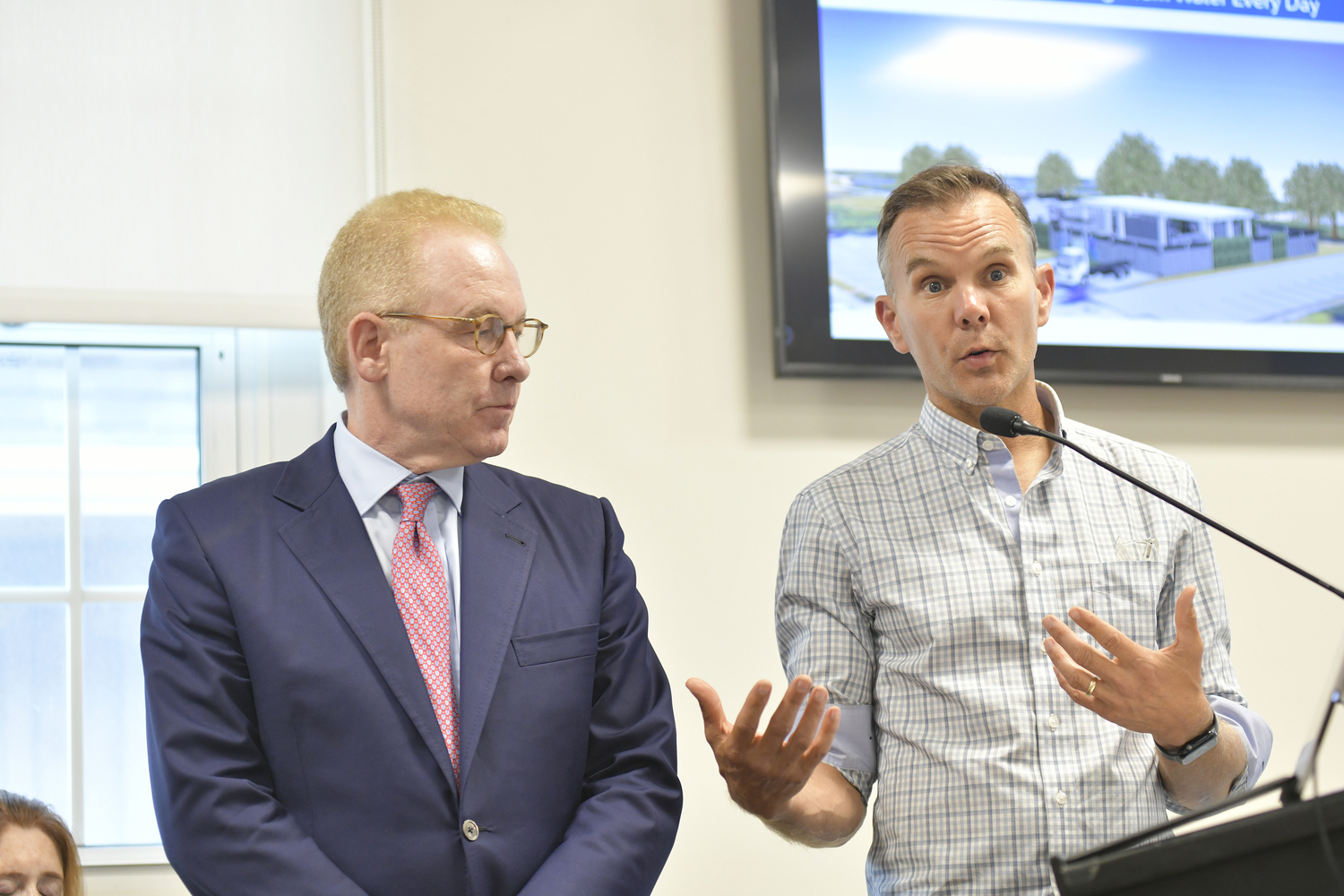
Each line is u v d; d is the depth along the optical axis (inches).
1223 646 65.1
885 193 89.4
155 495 82.3
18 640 79.4
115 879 76.5
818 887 82.9
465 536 61.3
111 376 82.4
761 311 88.2
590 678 60.8
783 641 69.3
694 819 81.9
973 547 64.6
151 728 56.4
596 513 66.9
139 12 79.7
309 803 54.5
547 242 85.9
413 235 60.7
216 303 78.3
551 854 56.4
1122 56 94.9
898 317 68.7
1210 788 58.4
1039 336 90.8
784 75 88.8
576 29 88.4
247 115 80.5
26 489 80.6
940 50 91.8
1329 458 95.3
